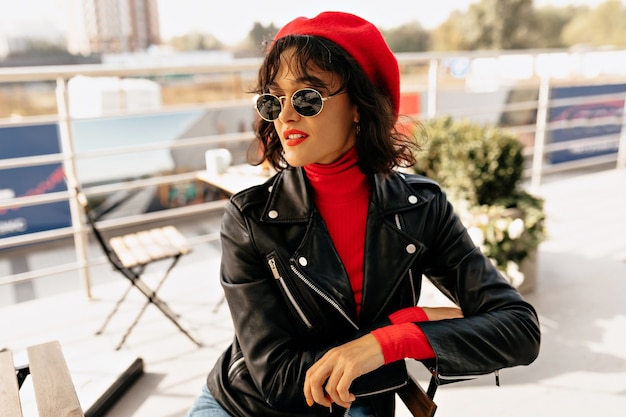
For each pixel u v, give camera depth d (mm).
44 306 3400
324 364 1126
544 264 3861
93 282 5059
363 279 1272
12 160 3082
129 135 6066
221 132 6461
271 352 1213
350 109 1220
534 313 1276
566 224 4699
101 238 2766
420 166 3484
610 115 7465
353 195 1304
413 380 1271
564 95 7145
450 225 1373
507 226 3113
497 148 3270
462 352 1160
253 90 1291
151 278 3805
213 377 1383
